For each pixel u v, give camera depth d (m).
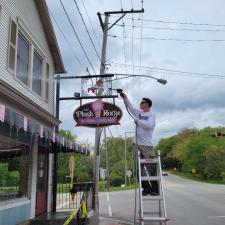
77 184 14.85
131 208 23.56
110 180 71.38
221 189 45.44
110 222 16.97
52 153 15.62
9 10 11.69
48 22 14.77
